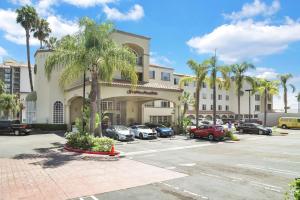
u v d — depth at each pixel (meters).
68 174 11.67
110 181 10.58
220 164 14.29
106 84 27.09
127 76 20.95
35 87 38.41
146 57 39.47
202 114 60.09
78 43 18.58
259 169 13.02
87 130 19.75
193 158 16.19
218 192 9.21
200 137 28.11
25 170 12.38
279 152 18.89
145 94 30.75
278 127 49.06
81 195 8.85
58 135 29.59
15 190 9.34
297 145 23.28
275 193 9.09
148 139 26.95
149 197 8.66
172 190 9.44
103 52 18.28
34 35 44.50
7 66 82.69
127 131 26.08
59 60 18.22
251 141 26.72
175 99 34.22
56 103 35.75
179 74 54.72
